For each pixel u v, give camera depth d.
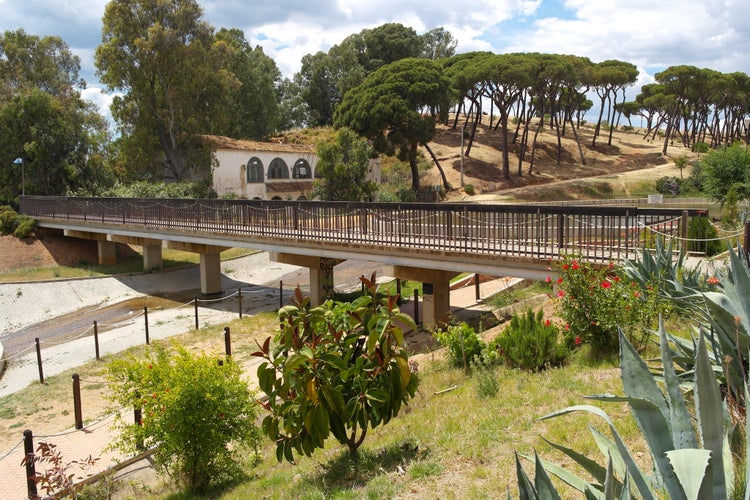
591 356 8.29
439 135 66.88
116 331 20.27
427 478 5.21
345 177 38.25
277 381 5.96
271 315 21.42
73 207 32.69
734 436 3.34
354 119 42.22
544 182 54.84
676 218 10.84
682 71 60.78
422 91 41.12
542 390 7.17
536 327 8.87
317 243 18.64
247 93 60.69
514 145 62.72
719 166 28.77
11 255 32.97
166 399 7.02
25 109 40.47
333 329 5.82
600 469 2.78
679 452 2.13
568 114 73.69
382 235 16.67
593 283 8.38
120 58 40.81
